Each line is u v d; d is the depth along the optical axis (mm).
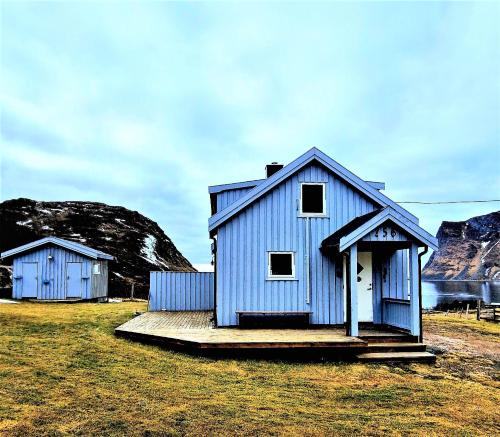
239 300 13125
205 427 5992
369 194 13758
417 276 11562
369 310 13469
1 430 5691
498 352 12141
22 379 7973
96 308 20953
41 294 25141
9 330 13047
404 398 7762
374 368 9930
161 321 15156
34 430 5730
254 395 7645
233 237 13305
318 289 13352
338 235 12703
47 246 25500
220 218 13180
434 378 9242
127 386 7844
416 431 6168
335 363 10258
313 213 13633
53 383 7828
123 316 17516
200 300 20531
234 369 9430
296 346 10453
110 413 6426
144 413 6461
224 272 13164
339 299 13375
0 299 25078
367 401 7543
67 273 25594
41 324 14383
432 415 6918
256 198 13344
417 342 11422
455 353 11750
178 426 5996
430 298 81812
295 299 13250
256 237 13367
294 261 13398
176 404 6930
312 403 7340
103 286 28562
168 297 20391
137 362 9664
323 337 11117
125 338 12289
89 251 25641
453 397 7910
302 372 9406
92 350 10609
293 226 13516
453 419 6770
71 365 9133
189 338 10938
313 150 13625
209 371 9180
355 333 11273
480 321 21266
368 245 12711
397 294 13625
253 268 13258
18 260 25328
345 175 13719
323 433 5953
